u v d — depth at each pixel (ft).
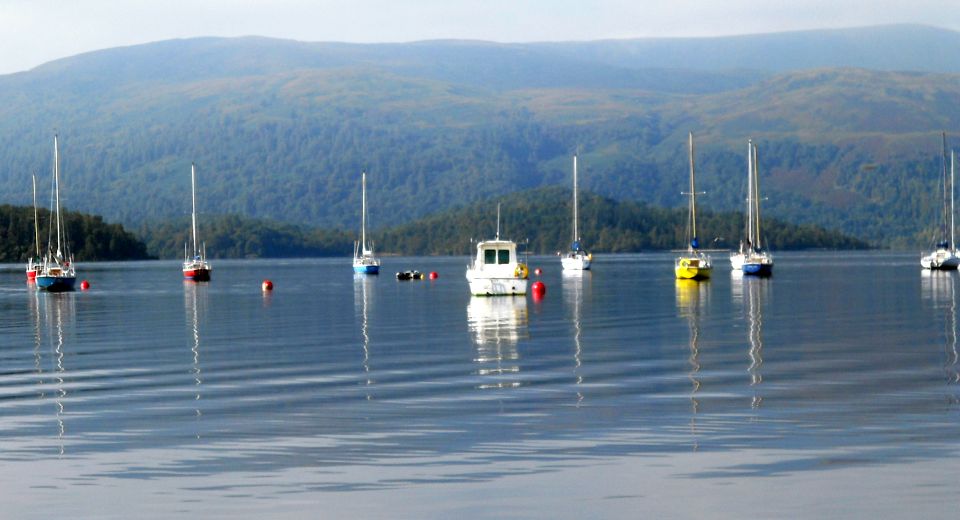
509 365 160.56
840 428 107.96
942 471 90.63
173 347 194.29
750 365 158.30
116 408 125.08
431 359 169.68
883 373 148.25
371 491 87.81
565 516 81.41
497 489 87.86
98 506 84.64
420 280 554.87
